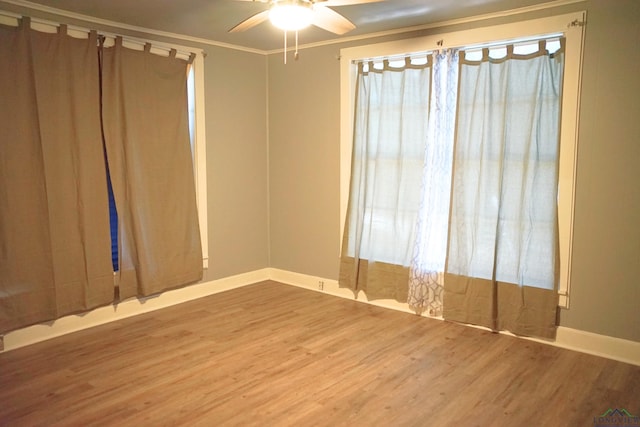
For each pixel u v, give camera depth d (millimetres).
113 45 3957
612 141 3314
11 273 3496
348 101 4621
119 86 3996
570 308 3561
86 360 3367
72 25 3719
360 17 3838
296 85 5035
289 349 3572
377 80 4406
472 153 3891
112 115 3969
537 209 3639
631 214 3281
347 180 4723
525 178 3646
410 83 4195
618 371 3207
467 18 3824
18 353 3473
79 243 3844
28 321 3600
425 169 4160
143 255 4223
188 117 4582
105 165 3973
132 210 4137
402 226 4355
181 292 4664
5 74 3391
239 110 5059
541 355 3463
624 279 3338
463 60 3879
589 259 3461
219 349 3564
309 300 4758
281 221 5344
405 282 4387
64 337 3773
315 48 4824
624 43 3217
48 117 3609
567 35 3408
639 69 3178
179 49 4438
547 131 3572
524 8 3557
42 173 3592
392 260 4453
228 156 4996
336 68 4684
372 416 2670
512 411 2725
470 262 3951
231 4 3498
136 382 3053
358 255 4652
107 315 4109
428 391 2951
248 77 5113
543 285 3641
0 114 3379
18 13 3441
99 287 3980
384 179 4430
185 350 3545
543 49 3525
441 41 3980
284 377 3129
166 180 4387
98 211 3934
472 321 3990
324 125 4852
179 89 4445
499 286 3850
